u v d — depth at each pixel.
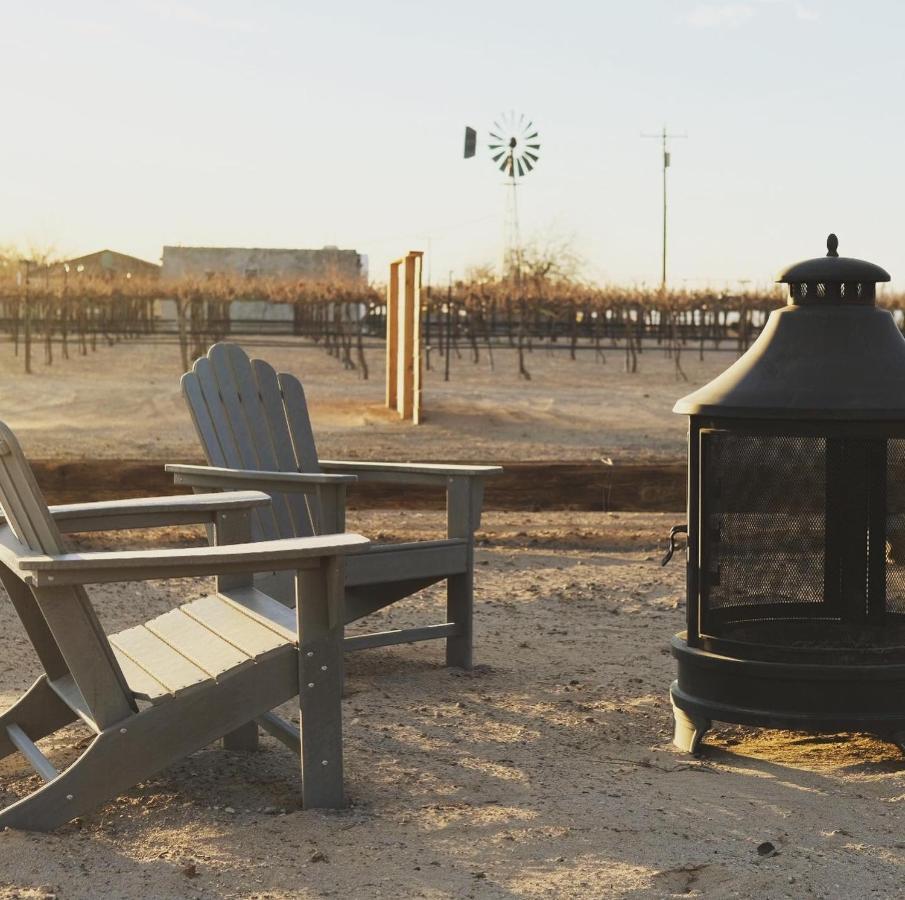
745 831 2.96
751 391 3.50
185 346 27.97
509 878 2.66
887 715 3.48
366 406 19.09
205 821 3.00
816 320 3.57
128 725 2.88
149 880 2.62
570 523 8.16
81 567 2.74
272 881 2.63
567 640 5.23
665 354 34.91
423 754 3.62
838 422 3.43
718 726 4.06
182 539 7.34
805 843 2.88
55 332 34.03
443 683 4.53
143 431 15.32
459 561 4.70
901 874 2.71
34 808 2.85
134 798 3.18
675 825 2.99
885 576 3.56
